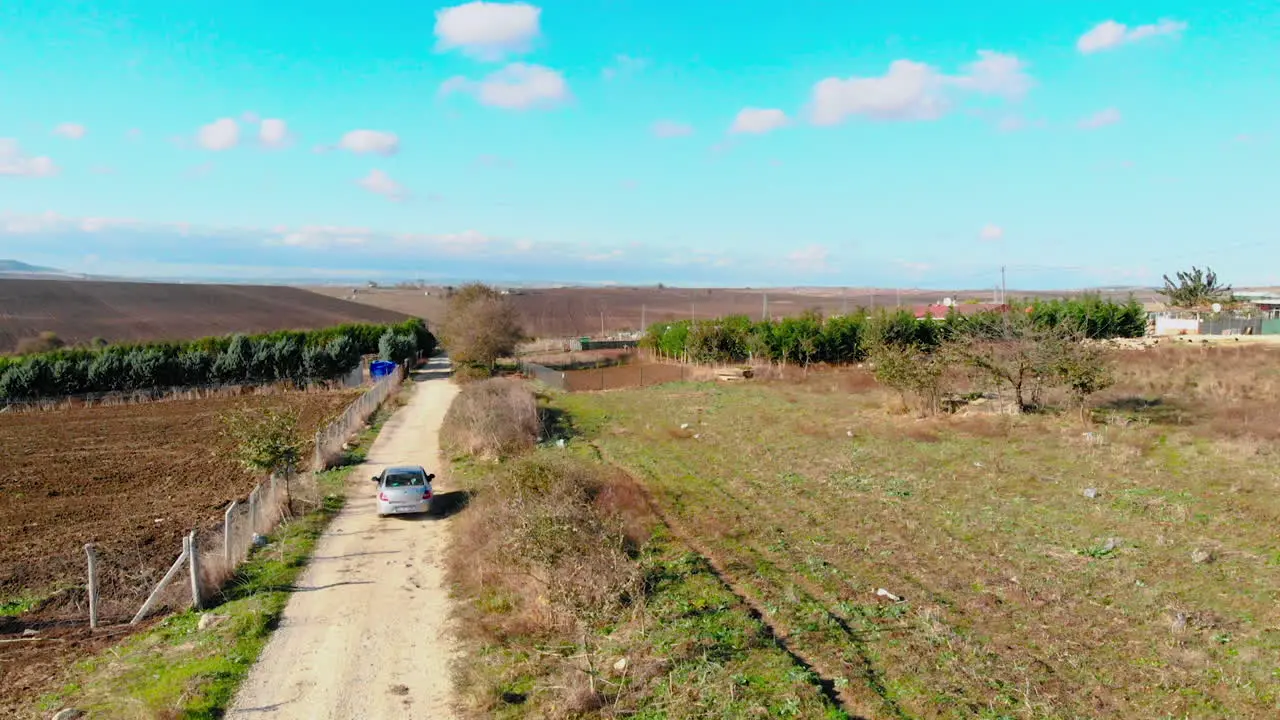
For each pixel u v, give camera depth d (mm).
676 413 38219
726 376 53156
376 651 12875
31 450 32125
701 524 18641
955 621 12562
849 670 10906
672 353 67875
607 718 10148
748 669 11070
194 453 31219
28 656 12711
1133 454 22906
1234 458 21953
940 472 22781
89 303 112438
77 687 11461
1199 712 9516
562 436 33000
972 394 36281
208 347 58344
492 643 12836
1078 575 14266
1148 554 15039
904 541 16797
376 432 36562
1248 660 10703
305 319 114000
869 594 13867
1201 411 29688
